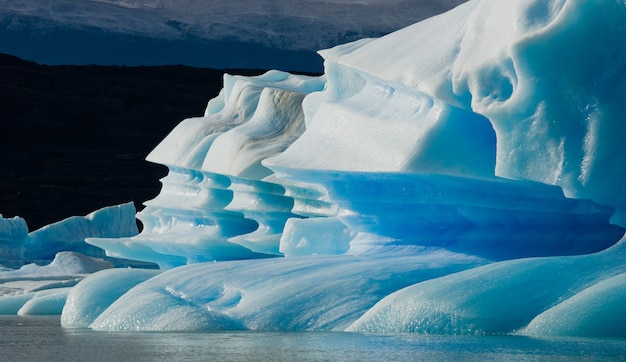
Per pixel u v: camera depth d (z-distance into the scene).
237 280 20.61
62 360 13.78
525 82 17.56
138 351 14.67
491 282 16.23
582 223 19.98
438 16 23.08
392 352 13.41
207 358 13.26
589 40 17.08
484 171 19.56
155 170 107.69
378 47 23.20
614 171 17.12
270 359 12.94
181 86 131.38
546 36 17.11
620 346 13.49
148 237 40.53
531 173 17.78
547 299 15.80
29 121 122.81
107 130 123.69
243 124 34.91
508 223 20.86
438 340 14.86
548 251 20.23
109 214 67.62
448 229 21.95
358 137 22.23
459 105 19.45
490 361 12.02
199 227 39.47
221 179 36.06
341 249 25.66
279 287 19.39
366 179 21.92
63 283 38.34
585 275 16.11
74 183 101.12
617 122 17.11
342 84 25.69
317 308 18.36
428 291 16.56
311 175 23.33
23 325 23.77
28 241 65.88
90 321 22.39
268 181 30.62
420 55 21.08
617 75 17.03
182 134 38.34
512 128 17.95
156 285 21.52
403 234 22.98
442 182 20.58
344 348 14.14
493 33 18.83
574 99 17.36
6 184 100.31
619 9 16.84
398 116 21.59
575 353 12.75
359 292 18.70
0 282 43.38
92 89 129.00
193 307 19.39
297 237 26.05
